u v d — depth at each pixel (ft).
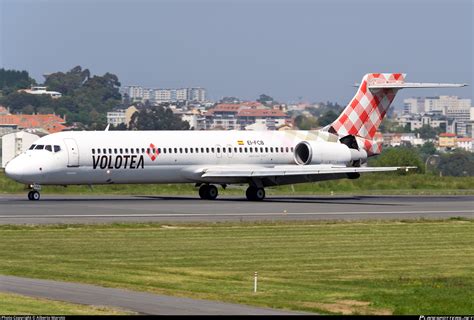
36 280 310.24
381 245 429.79
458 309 282.36
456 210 624.59
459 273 354.95
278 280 332.19
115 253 391.86
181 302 277.44
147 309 264.31
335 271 355.97
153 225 492.13
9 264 351.46
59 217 532.32
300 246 422.00
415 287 320.09
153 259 377.09
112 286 301.63
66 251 394.93
